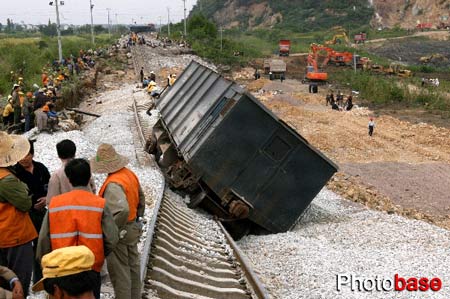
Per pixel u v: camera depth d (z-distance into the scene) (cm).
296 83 6581
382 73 7425
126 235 647
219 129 1324
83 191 549
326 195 1948
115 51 7450
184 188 1479
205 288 881
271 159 1347
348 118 4000
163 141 1912
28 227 644
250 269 963
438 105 4662
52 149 1831
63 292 423
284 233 1363
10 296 446
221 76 1628
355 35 13575
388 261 1130
